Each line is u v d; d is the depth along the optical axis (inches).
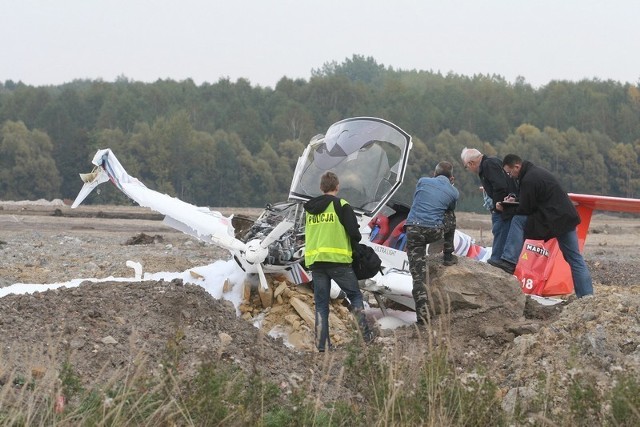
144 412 846.5
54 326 1111.6
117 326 1145.4
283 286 1370.6
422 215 1334.9
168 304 1229.1
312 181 1445.6
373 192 1448.1
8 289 1378.0
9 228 3326.8
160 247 2475.4
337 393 950.4
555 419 881.5
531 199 1453.0
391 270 1441.9
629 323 1116.5
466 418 877.2
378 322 1375.5
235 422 855.7
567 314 1192.8
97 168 1573.6
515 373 1069.1
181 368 996.6
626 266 2385.6
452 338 1263.5
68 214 4315.9
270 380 1066.7
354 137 1457.9
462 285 1323.8
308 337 1296.8
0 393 851.4
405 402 890.7
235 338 1200.2
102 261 2058.3
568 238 1453.0
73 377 909.2
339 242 1245.1
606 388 907.4
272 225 1438.2
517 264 1583.4
